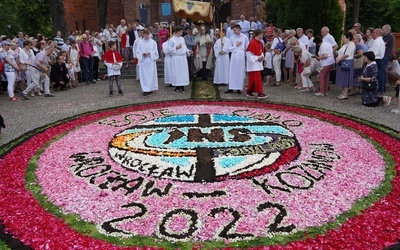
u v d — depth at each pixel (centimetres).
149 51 1366
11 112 1175
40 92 1509
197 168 654
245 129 887
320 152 721
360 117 1013
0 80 1495
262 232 452
